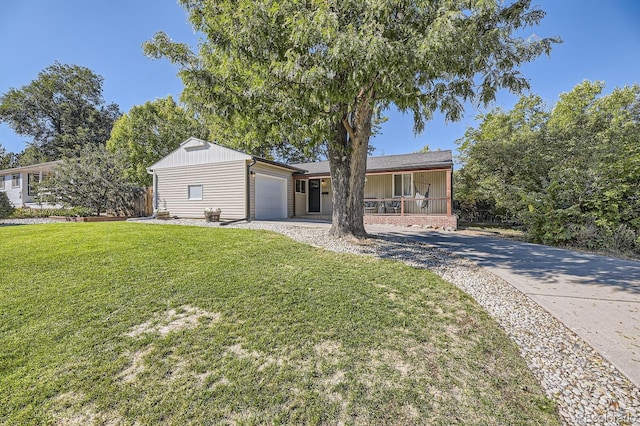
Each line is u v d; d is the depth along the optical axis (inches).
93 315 120.6
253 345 99.2
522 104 665.6
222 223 422.9
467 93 237.0
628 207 289.0
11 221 534.0
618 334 109.0
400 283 162.6
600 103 626.2
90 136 1227.9
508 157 478.0
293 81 189.9
